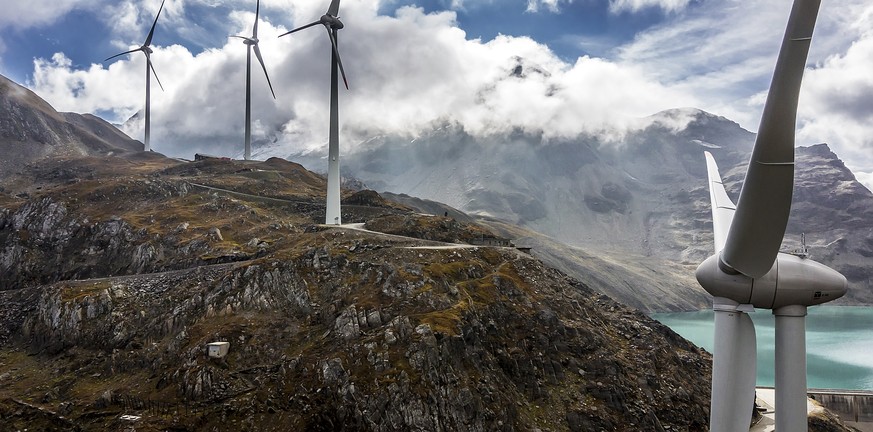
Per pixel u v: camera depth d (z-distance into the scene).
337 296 165.50
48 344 172.38
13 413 138.12
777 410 60.25
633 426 148.50
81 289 186.50
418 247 197.75
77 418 135.00
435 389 134.00
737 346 61.50
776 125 48.88
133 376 149.75
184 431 128.62
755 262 56.94
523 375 154.50
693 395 166.50
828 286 58.25
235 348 150.12
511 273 193.75
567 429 144.25
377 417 128.75
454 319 151.25
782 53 47.56
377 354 139.00
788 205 51.75
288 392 136.75
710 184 75.06
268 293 167.88
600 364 164.50
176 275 190.75
